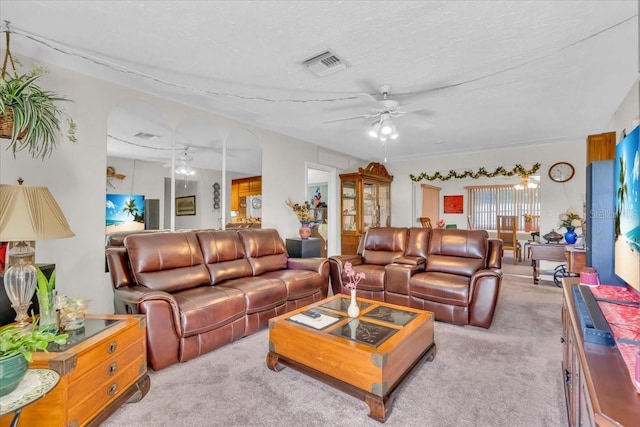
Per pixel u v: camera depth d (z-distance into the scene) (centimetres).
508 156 577
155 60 256
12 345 115
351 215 630
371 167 644
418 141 530
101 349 167
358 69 268
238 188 432
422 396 192
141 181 335
